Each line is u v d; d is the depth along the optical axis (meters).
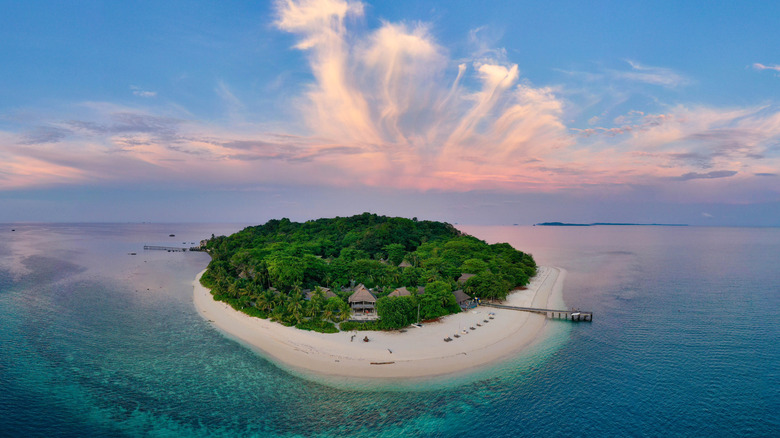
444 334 91.50
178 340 87.25
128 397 63.25
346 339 87.38
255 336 89.56
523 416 59.56
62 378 68.69
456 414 60.03
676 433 55.53
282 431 55.50
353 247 194.62
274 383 68.31
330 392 65.75
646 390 67.25
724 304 126.00
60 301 119.56
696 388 67.69
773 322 105.31
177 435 54.22
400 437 54.56
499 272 143.88
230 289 119.44
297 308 97.06
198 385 67.44
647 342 89.69
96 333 91.00
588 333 95.62
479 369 74.50
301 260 128.38
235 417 58.56
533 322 104.12
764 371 74.12
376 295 114.69
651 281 170.25
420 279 124.88
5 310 107.62
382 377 70.81
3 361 74.25
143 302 120.38
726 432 55.78
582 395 65.44
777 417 59.19
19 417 56.72
